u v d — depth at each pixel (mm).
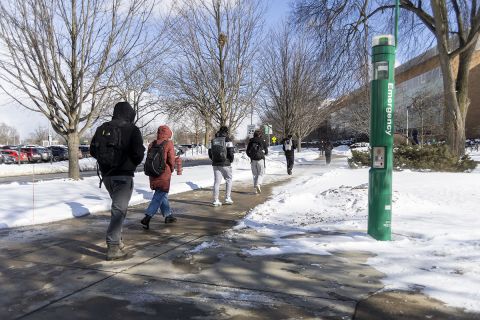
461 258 4781
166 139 6949
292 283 4172
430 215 7133
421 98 37969
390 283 4113
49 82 13766
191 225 7086
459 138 19266
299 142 47906
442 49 19125
